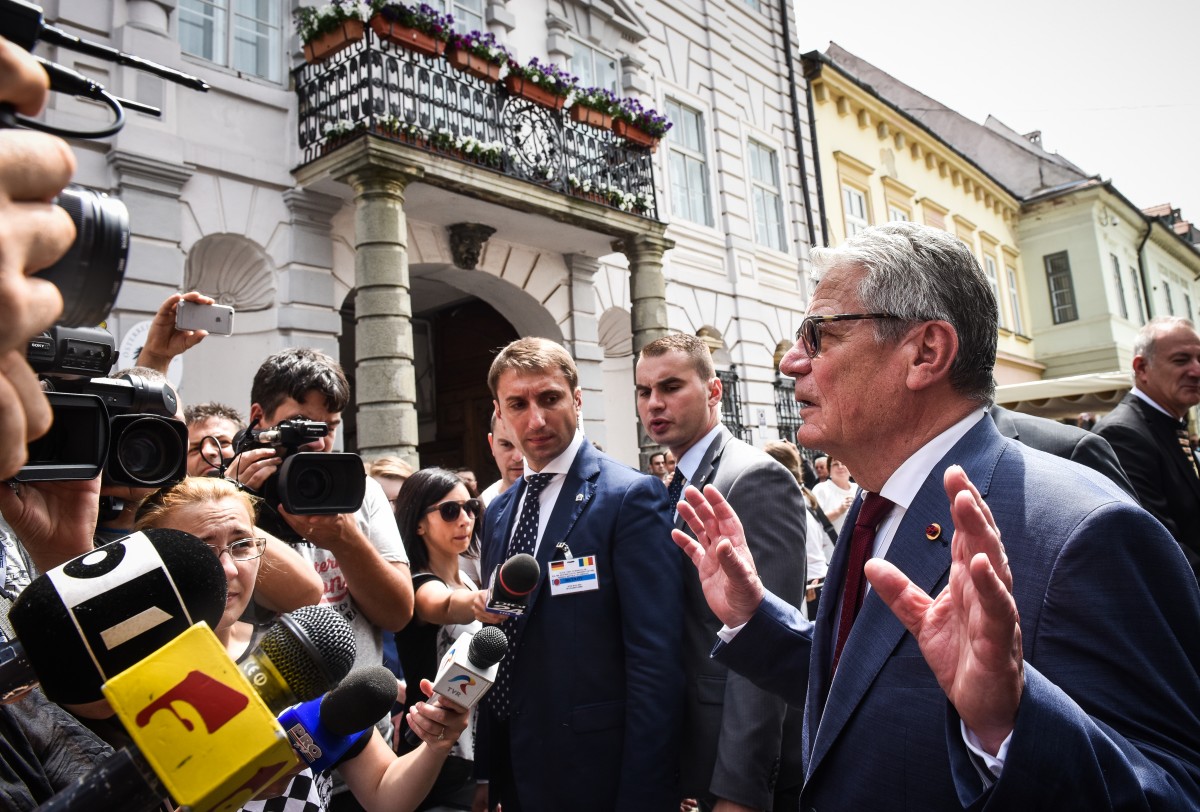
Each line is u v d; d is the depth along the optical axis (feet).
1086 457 8.67
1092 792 2.86
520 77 25.98
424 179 22.61
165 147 20.06
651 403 8.80
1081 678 3.29
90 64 19.16
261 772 2.21
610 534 7.55
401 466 12.24
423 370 35.83
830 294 4.62
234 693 2.24
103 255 2.39
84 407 3.50
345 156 21.48
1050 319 74.59
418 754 5.36
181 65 20.81
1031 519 3.71
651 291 29.60
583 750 7.02
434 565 9.71
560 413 8.04
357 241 21.54
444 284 31.83
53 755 3.45
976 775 3.07
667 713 6.86
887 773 3.76
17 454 1.89
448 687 5.27
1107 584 3.38
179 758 2.13
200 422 8.43
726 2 41.39
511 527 8.46
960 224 63.98
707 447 8.71
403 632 8.91
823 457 27.94
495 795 7.50
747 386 37.60
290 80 23.39
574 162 28.25
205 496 5.08
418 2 26.13
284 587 6.47
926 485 4.25
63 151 1.99
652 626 7.11
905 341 4.36
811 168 45.39
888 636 4.00
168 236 19.88
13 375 1.91
